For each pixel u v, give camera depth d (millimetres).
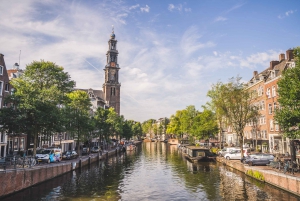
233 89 37688
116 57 126688
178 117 105000
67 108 42219
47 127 30797
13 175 20578
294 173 21844
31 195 21188
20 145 41562
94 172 34812
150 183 27375
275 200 19016
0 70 36562
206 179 28703
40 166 25312
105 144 76188
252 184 24875
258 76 51250
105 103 116125
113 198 21281
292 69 21562
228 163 37938
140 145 114500
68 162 33312
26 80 34688
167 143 132750
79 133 44188
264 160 30250
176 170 36375
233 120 38438
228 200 20094
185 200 20719
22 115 27219
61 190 23516
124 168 39062
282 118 21031
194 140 77812
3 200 19094
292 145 25406
